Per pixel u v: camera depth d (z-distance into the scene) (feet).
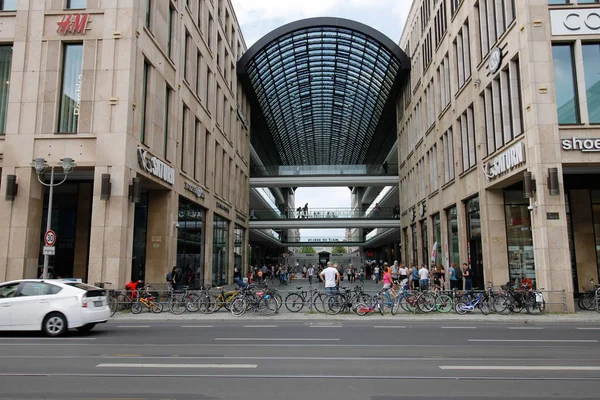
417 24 121.60
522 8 59.26
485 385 21.34
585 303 56.29
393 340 35.47
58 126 61.11
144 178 66.23
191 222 89.76
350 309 58.75
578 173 68.39
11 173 59.88
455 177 86.33
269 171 161.38
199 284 94.53
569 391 20.33
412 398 19.16
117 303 55.21
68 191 73.41
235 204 132.16
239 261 141.18
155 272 72.28
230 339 36.09
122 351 30.40
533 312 52.95
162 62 72.74
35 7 62.75
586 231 69.62
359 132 215.51
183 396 19.40
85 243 72.02
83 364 26.03
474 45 76.33
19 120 60.75
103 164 58.65
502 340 35.45
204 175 98.78
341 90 175.22
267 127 184.24
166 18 74.95
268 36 127.95
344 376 23.08
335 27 124.98
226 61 124.57
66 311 37.70
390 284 56.34
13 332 40.83
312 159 311.06
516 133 61.62
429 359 27.53
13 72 61.62
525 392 20.15
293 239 343.87
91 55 61.26
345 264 258.57
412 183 130.11
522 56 59.41
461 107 83.71
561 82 57.98
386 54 131.75
